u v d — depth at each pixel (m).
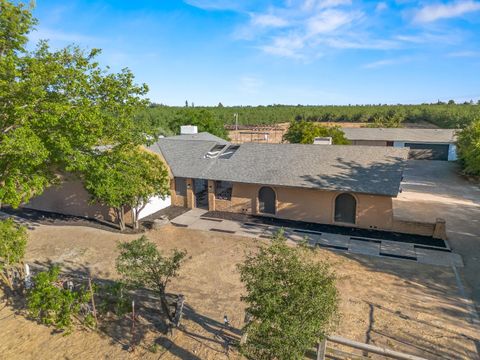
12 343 11.72
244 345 9.12
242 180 24.23
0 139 14.32
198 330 12.09
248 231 21.84
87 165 17.28
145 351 11.20
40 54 16.02
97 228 22.75
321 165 24.20
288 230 21.92
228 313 13.04
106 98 17.34
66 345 11.60
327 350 10.50
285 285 7.98
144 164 20.64
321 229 22.03
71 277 15.05
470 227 22.27
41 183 15.33
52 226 23.19
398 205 27.58
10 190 14.09
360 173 22.66
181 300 12.28
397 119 85.94
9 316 13.16
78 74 15.54
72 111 14.42
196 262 17.52
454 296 14.12
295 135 41.16
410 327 12.07
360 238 20.44
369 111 100.50
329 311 7.98
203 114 55.25
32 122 13.98
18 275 14.85
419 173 40.88
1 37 15.40
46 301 12.47
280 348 7.79
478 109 83.50
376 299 13.91
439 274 16.02
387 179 21.64
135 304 13.40
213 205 26.22
